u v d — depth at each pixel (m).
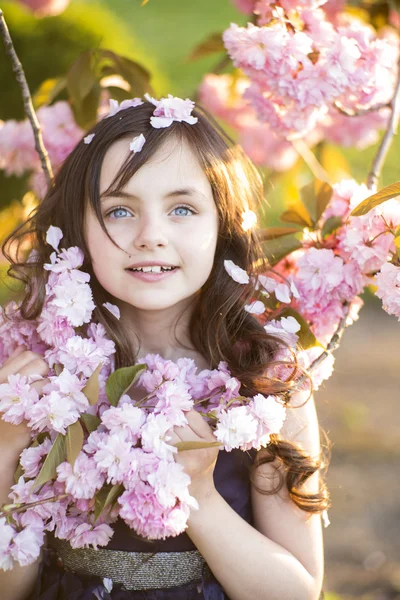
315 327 1.43
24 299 1.32
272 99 1.56
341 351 5.35
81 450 1.14
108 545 1.27
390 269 1.25
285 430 1.32
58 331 1.24
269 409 1.18
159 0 11.22
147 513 1.08
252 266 1.38
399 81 1.64
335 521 3.23
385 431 4.09
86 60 1.73
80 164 1.30
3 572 1.29
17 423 1.17
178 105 1.29
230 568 1.20
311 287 1.37
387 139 1.59
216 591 1.26
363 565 2.89
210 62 9.51
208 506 1.20
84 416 1.16
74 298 1.24
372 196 1.24
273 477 1.31
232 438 1.14
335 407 4.38
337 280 1.35
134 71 1.78
